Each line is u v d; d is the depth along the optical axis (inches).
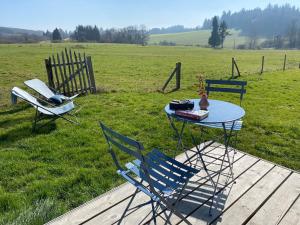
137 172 107.7
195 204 119.3
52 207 126.4
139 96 370.3
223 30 3769.7
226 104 151.3
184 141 212.5
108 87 460.1
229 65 990.4
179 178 104.2
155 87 477.7
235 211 114.7
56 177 157.8
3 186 147.8
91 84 384.8
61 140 209.6
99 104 320.8
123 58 1205.7
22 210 124.0
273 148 203.3
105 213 112.8
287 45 4109.3
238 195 126.1
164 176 112.0
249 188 132.3
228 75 639.8
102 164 173.3
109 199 122.3
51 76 348.5
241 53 1957.4
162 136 222.7
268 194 127.3
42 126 238.8
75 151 189.9
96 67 833.5
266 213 113.8
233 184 135.6
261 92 420.2
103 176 159.0
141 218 109.7
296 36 4040.4
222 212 114.1
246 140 218.5
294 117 287.7
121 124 249.6
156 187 99.3
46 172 162.4
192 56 1485.0
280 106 336.5
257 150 201.2
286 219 110.4
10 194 137.6
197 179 140.2
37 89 270.8
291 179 140.7
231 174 139.6
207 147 184.5
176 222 107.7
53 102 280.2
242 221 108.7
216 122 118.2
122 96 364.2
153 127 242.5
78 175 157.0
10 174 159.5
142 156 82.6
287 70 720.3
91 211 114.0
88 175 157.2
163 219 108.3
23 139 211.5
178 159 167.2
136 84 532.1
